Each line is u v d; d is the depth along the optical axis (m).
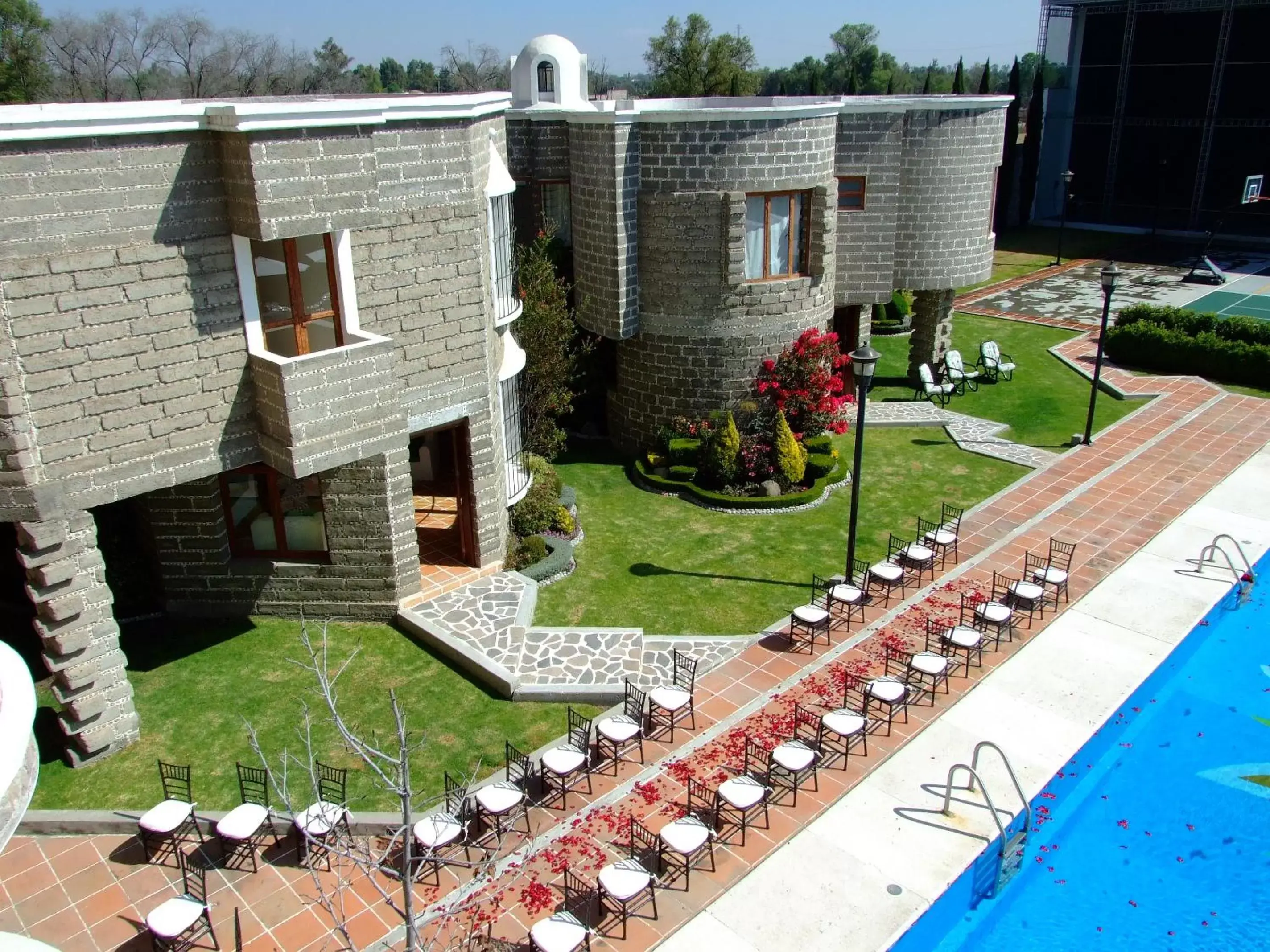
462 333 16.56
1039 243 55.97
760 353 22.77
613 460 24.91
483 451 17.61
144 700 14.98
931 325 28.73
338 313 14.92
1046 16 61.00
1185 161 58.34
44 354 12.18
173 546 16.56
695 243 21.75
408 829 8.98
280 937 10.97
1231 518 21.17
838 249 26.20
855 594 16.97
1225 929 11.66
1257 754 14.42
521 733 14.29
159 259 12.82
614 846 12.26
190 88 81.00
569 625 17.05
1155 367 31.81
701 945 10.81
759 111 20.69
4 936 7.86
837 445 25.59
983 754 13.97
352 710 14.78
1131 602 17.92
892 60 121.69
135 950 10.80
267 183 12.54
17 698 7.27
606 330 23.16
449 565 18.55
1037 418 27.41
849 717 13.81
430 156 15.22
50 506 12.59
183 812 11.89
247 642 16.50
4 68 65.75
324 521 16.70
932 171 25.83
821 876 11.78
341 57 103.25
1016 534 20.52
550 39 28.52
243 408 14.15
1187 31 56.00
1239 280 45.31
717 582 18.66
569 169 24.08
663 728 14.44
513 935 10.98
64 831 12.50
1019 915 11.88
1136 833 12.97
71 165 11.82
